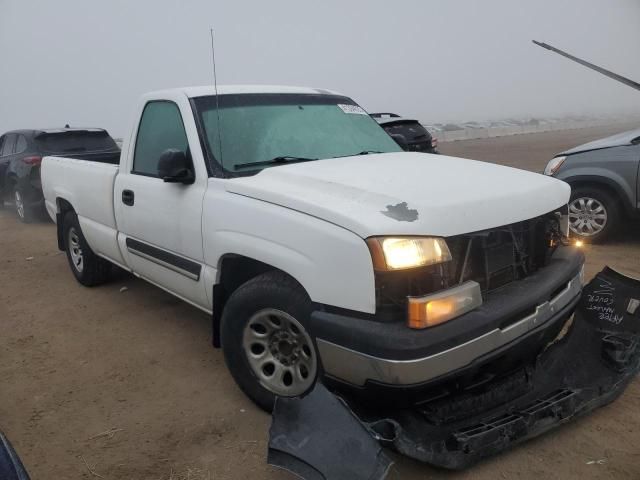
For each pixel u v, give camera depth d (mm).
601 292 3305
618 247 6172
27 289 5719
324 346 2461
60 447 2977
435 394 2490
